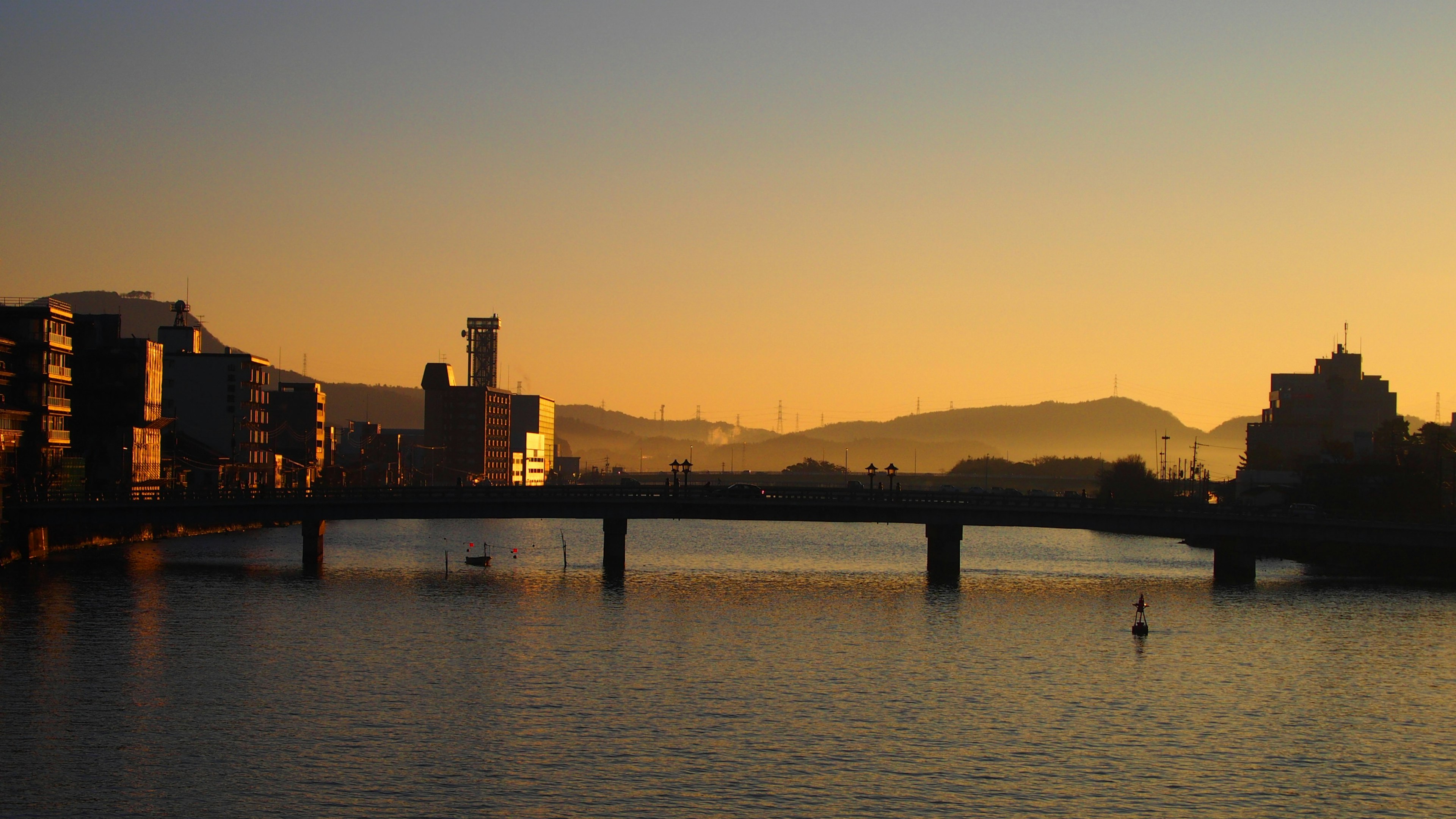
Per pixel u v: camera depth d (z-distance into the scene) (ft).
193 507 503.61
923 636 358.43
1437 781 223.51
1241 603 437.17
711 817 201.67
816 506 517.14
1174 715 265.95
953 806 207.62
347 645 332.80
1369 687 294.25
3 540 493.36
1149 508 517.55
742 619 387.55
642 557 633.20
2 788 212.23
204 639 337.52
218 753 231.91
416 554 615.16
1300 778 224.12
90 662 305.94
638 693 280.51
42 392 605.73
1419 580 520.01
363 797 209.46
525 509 520.83
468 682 289.94
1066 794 214.07
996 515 517.55
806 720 258.98
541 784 216.33
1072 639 355.15
